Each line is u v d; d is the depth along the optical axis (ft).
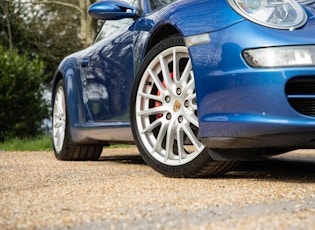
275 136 8.52
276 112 8.38
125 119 11.97
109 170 11.80
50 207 6.85
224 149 9.18
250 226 5.30
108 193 7.95
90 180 9.84
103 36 14.10
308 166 12.44
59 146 15.83
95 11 11.85
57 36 40.68
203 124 9.13
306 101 8.45
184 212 6.28
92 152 15.21
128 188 8.41
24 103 29.04
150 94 10.52
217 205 6.69
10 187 9.28
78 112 14.37
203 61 9.09
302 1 9.31
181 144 9.87
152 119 10.87
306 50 8.32
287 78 8.28
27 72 29.07
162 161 10.13
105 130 12.87
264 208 6.48
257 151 9.41
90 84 13.65
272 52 8.41
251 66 8.52
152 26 10.81
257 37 8.55
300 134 8.42
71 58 15.28
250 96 8.52
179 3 10.18
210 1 9.45
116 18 11.88
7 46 39.73
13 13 39.75
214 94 8.93
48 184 9.50
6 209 6.71
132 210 6.53
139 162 14.53
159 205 6.81
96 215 6.22
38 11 40.40
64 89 15.17
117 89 12.17
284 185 8.63
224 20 8.98
